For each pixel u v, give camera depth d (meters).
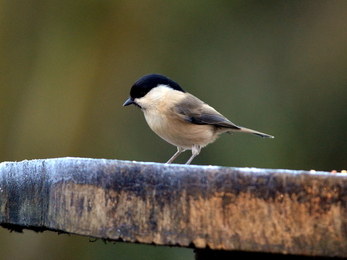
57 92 13.18
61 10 13.73
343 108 13.25
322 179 3.55
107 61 13.73
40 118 12.95
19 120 13.12
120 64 13.73
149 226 3.81
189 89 13.51
